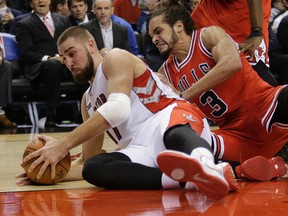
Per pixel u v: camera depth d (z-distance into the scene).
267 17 4.14
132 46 8.87
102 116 3.13
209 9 4.07
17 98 8.66
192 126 3.15
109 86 3.20
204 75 3.55
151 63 8.24
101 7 8.32
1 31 8.87
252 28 3.85
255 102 3.58
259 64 4.01
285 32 8.55
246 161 3.36
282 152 4.37
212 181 2.57
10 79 8.24
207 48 3.57
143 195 2.94
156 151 3.18
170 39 3.56
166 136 3.05
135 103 3.29
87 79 3.39
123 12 9.61
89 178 3.13
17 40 8.48
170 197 2.87
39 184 3.34
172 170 2.60
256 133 3.61
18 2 9.68
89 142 3.68
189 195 2.91
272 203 2.67
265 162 3.37
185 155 2.54
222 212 2.49
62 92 8.59
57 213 2.55
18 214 2.55
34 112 8.63
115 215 2.47
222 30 3.60
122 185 3.09
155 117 3.28
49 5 8.69
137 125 3.30
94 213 2.53
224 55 3.47
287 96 3.44
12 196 3.01
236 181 3.10
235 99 3.61
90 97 3.46
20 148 5.75
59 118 9.16
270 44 8.52
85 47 3.34
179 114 3.16
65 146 3.22
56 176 3.28
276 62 8.45
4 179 3.63
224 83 3.58
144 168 3.08
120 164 3.10
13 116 8.97
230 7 4.03
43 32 8.48
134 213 2.50
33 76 8.42
